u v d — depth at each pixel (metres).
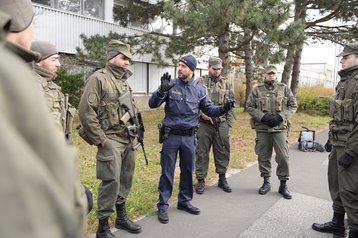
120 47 3.39
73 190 0.56
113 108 3.32
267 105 4.85
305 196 4.88
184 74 3.98
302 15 13.31
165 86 3.77
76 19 13.84
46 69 2.35
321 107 16.12
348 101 3.29
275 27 8.84
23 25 1.05
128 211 4.10
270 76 4.94
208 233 3.63
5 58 0.49
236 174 6.02
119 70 3.46
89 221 3.78
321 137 10.49
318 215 4.18
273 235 3.61
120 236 3.51
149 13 12.83
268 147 4.99
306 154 7.89
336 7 12.45
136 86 17.02
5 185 0.41
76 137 8.95
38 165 0.46
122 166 3.61
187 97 3.98
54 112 2.05
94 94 3.20
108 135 3.32
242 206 4.44
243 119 13.02
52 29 12.92
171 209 4.27
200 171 5.04
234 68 18.67
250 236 3.57
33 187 0.44
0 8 1.01
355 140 3.09
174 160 4.02
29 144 0.48
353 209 3.21
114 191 3.32
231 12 8.52
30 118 0.48
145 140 9.03
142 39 12.39
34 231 0.42
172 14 9.23
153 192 4.85
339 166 3.29
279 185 5.38
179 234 3.59
